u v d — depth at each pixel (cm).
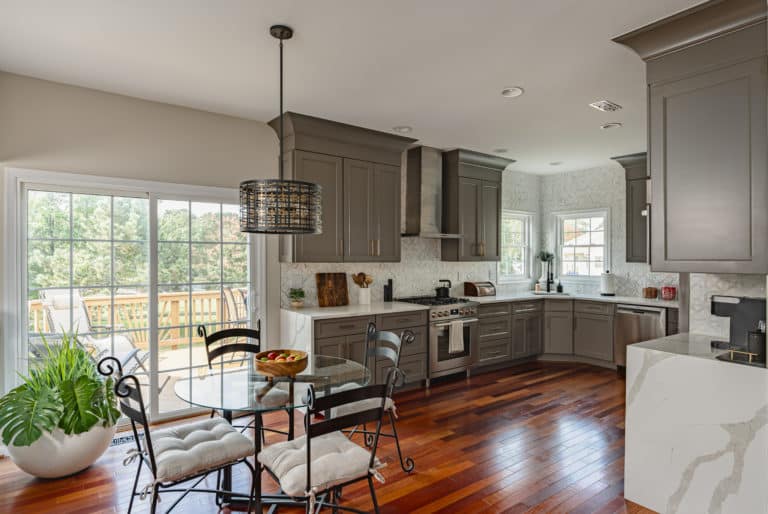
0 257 301
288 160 409
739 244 216
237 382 244
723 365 216
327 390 231
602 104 359
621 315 519
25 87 309
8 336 303
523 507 244
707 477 220
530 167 611
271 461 205
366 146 445
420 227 512
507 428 354
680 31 230
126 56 278
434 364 464
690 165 232
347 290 470
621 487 265
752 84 211
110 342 344
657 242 245
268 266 419
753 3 205
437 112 382
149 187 355
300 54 274
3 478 272
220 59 282
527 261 665
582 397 431
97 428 276
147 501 248
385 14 228
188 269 378
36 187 316
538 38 253
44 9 223
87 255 336
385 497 254
